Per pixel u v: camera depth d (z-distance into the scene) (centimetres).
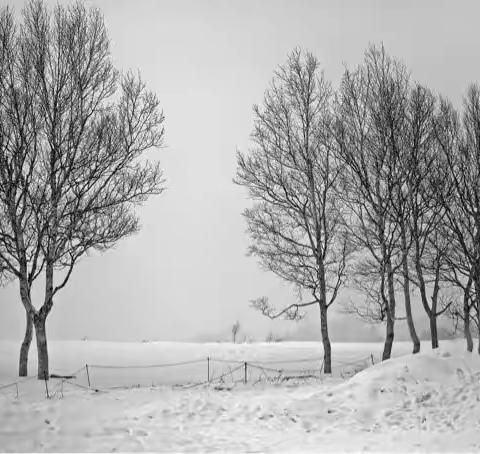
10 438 1242
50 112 2202
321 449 1209
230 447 1233
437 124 2373
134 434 1313
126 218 2302
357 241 2580
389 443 1243
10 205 2111
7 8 2250
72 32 2277
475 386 1525
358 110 2495
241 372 2541
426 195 2391
